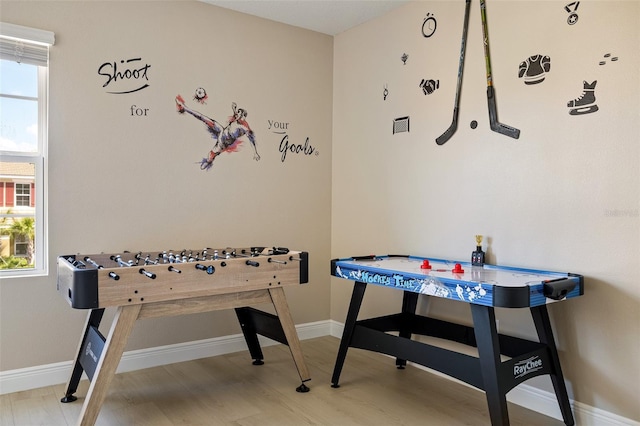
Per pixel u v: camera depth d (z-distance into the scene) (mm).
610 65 2328
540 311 2430
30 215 2951
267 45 3750
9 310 2795
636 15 2238
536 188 2639
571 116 2482
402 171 3484
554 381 2449
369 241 3775
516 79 2729
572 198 2484
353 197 3928
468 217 3010
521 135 2707
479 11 2932
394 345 2648
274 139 3805
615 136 2312
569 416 2432
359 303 2902
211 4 3467
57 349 2941
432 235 3252
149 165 3232
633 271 2258
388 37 3586
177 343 3391
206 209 3473
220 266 2590
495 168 2846
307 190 4004
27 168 2928
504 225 2799
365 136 3803
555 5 2543
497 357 2143
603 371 2373
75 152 2965
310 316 4051
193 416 2521
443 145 3170
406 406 2674
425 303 3309
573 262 2480
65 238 2943
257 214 3723
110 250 3096
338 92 4082
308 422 2467
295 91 3914
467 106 3008
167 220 3311
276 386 2955
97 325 2693
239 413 2562
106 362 2270
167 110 3295
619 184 2301
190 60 3383
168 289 2424
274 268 2799
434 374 3189
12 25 2717
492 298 2057
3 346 2783
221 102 3529
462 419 2512
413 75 3387
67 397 2682
